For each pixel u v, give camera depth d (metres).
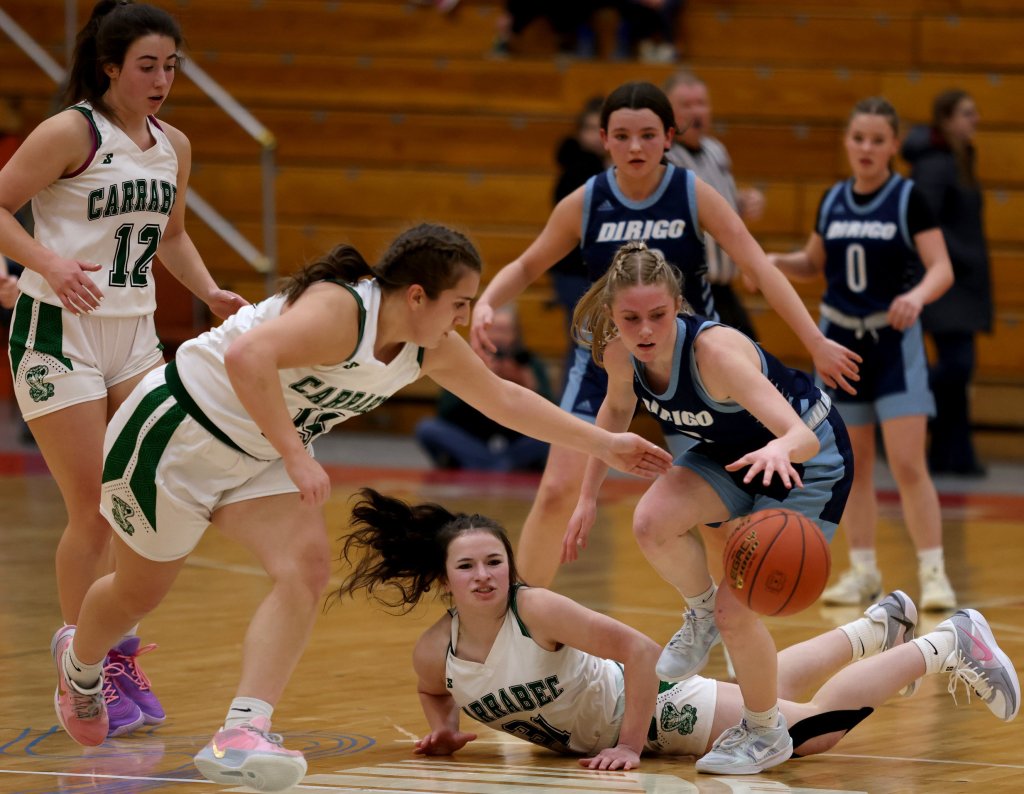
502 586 10.00
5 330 37.25
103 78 10.92
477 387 9.47
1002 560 19.22
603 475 10.84
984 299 26.45
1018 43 32.56
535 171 34.19
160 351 11.47
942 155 26.03
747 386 9.41
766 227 32.75
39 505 23.47
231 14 36.19
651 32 33.91
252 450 8.96
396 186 34.25
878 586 16.70
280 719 11.27
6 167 10.64
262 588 16.95
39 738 10.65
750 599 9.01
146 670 12.91
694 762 10.06
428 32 35.47
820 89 33.09
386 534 10.52
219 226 32.03
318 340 8.52
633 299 9.55
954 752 10.32
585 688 10.05
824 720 10.09
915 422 16.23
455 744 10.28
